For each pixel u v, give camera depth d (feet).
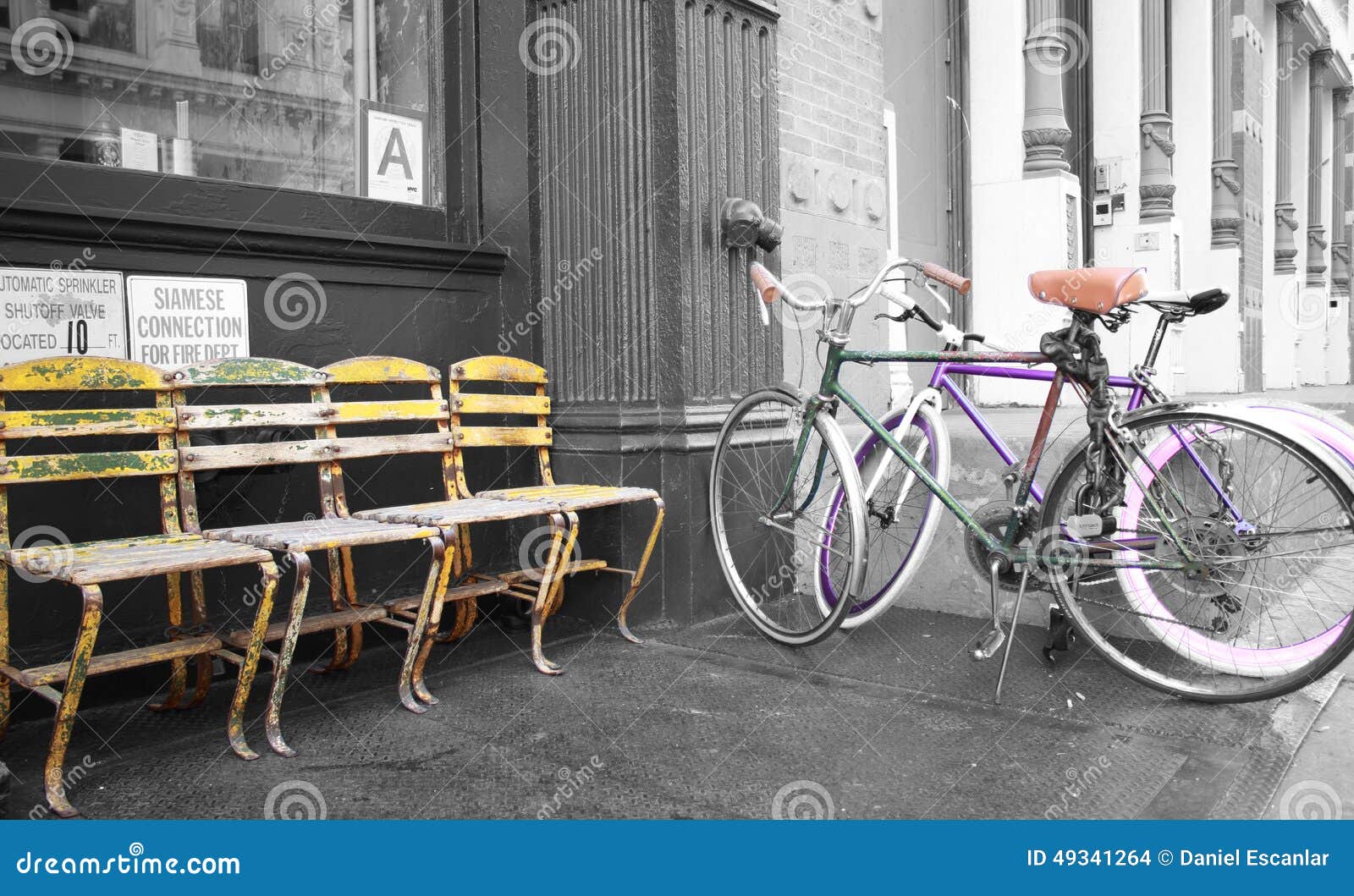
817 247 14.40
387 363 9.69
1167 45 28.17
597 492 9.98
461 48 11.35
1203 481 8.41
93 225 8.16
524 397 11.00
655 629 10.96
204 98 9.62
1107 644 8.79
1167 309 8.64
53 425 7.50
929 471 10.19
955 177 20.57
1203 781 6.74
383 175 10.87
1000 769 7.01
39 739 7.68
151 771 7.07
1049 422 8.91
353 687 9.05
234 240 9.06
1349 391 34.35
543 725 8.02
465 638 10.75
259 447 8.64
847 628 10.63
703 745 7.54
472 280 11.19
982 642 8.80
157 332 8.60
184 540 7.61
